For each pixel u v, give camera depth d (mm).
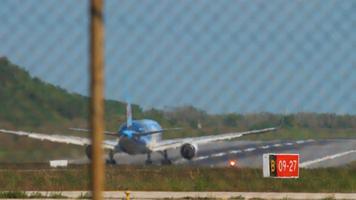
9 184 145000
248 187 144625
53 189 142375
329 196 123500
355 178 152500
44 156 137875
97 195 22375
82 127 90875
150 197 123250
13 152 132000
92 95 22016
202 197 122375
